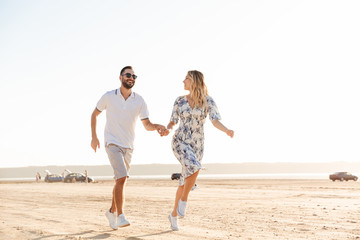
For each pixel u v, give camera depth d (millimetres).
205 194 17359
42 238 5230
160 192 19734
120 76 6129
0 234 5578
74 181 51062
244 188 24500
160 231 5910
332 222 7164
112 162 5914
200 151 6039
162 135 5977
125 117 6039
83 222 7004
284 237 5410
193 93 5926
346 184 32094
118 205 5836
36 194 17875
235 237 5379
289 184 32938
